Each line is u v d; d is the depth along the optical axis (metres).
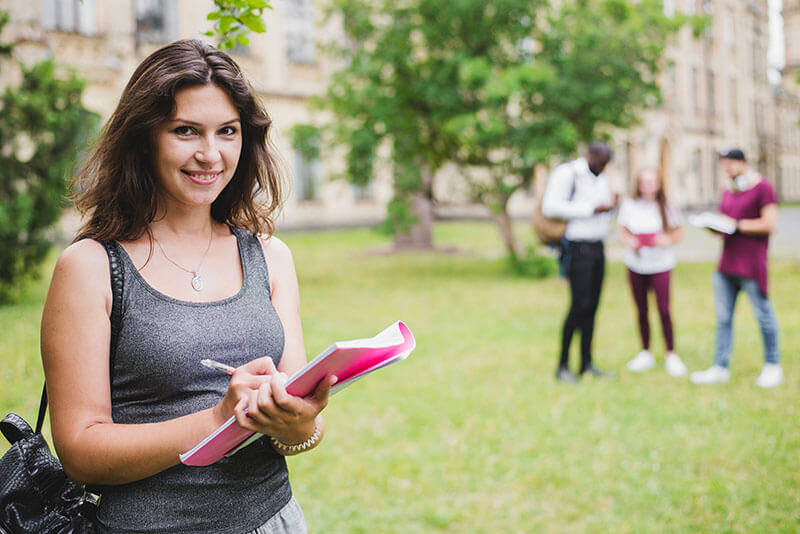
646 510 3.68
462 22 12.80
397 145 13.28
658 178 6.30
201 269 1.54
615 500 3.81
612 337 7.90
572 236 5.95
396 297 11.10
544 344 7.61
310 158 14.24
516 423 5.03
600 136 13.37
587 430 4.83
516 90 11.57
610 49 12.69
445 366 6.67
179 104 1.41
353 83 13.57
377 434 4.80
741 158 5.71
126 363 1.42
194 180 1.46
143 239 1.50
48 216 9.71
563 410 5.28
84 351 1.37
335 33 24.64
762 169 52.06
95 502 1.55
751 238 5.76
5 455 1.52
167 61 1.43
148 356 1.42
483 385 6.00
